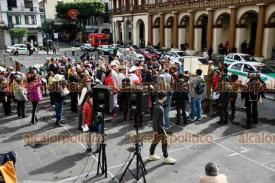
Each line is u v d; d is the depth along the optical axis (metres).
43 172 7.50
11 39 51.81
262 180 7.03
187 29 34.88
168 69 12.15
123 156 8.34
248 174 7.31
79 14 55.81
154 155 8.09
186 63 15.09
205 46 33.41
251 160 8.04
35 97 10.91
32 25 55.47
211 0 28.97
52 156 8.40
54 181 7.07
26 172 7.49
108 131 10.20
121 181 7.04
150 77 12.03
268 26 24.12
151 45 39.44
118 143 9.22
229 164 7.82
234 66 17.33
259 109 12.87
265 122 11.06
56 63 15.66
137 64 14.76
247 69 16.53
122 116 11.80
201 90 10.98
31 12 54.62
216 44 29.88
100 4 56.41
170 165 7.80
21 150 8.79
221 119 10.80
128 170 7.54
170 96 10.18
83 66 14.91
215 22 29.47
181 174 7.33
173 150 8.70
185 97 10.70
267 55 24.75
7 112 12.20
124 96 10.96
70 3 56.06
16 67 19.36
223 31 30.59
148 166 7.75
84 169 7.65
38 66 18.16
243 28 26.88
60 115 10.80
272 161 7.98
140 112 7.33
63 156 8.39
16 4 53.16
